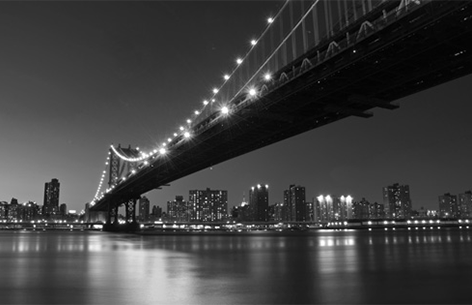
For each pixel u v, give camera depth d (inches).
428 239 2746.1
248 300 577.3
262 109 1801.2
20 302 570.6
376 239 2891.2
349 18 1344.7
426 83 1470.2
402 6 1146.0
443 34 1153.4
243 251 1612.9
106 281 759.1
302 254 1424.7
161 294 624.7
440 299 583.2
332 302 563.2
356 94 1549.0
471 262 1080.8
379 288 671.1
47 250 1704.0
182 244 2251.5
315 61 1477.6
